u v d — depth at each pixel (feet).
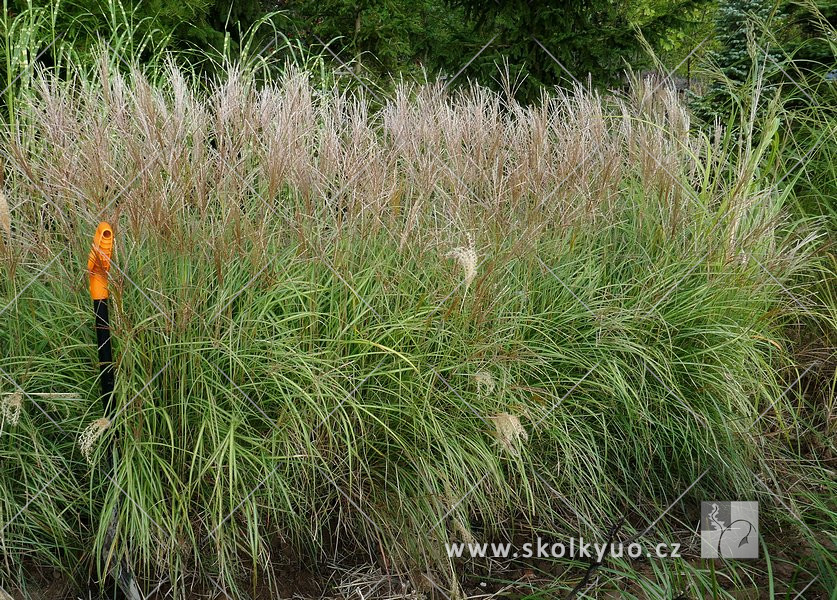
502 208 11.03
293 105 10.57
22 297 9.05
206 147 10.08
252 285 9.52
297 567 9.21
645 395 10.81
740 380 11.48
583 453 10.35
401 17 22.61
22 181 9.72
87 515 8.98
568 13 19.75
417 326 9.64
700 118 19.43
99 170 8.99
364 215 10.12
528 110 12.92
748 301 12.03
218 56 18.45
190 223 9.29
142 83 9.87
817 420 13.09
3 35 13.26
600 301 11.12
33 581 8.55
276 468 8.77
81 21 15.75
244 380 9.24
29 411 8.88
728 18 20.49
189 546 8.66
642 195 12.64
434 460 9.34
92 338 9.11
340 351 9.55
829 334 14.05
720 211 12.47
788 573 9.42
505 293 10.65
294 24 21.24
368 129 10.91
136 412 8.41
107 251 7.72
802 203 15.71
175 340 8.89
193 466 8.65
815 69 18.31
